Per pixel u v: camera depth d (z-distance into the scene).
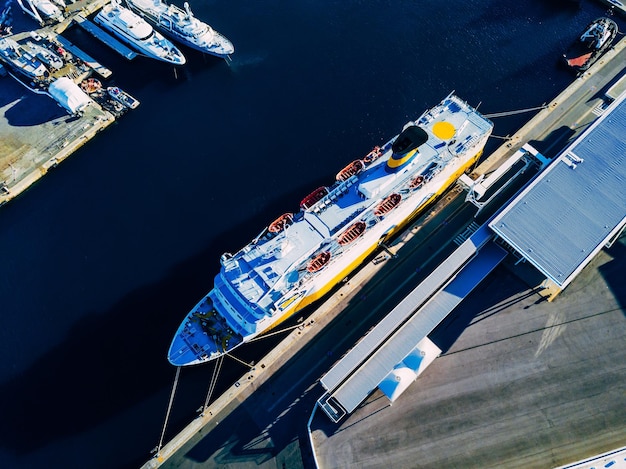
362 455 61.62
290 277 66.94
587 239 68.44
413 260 75.44
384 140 87.06
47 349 70.56
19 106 94.19
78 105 90.81
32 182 85.94
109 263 77.44
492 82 92.44
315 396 66.00
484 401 64.00
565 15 100.75
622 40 95.19
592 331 67.81
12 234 81.00
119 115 92.88
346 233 69.88
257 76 96.12
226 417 65.12
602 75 91.00
